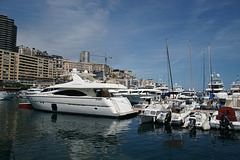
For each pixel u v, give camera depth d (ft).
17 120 62.44
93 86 70.23
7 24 482.69
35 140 39.60
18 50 534.37
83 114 71.36
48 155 31.17
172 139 41.83
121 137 43.19
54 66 404.36
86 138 41.75
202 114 58.95
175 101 77.36
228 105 68.69
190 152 33.40
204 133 47.60
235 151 33.99
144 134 46.29
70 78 95.76
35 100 82.99
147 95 123.13
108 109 66.03
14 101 152.05
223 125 49.55
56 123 57.93
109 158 30.25
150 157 30.94
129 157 30.76
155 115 60.18
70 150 33.76
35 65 358.43
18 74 325.83
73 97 72.13
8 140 39.27
